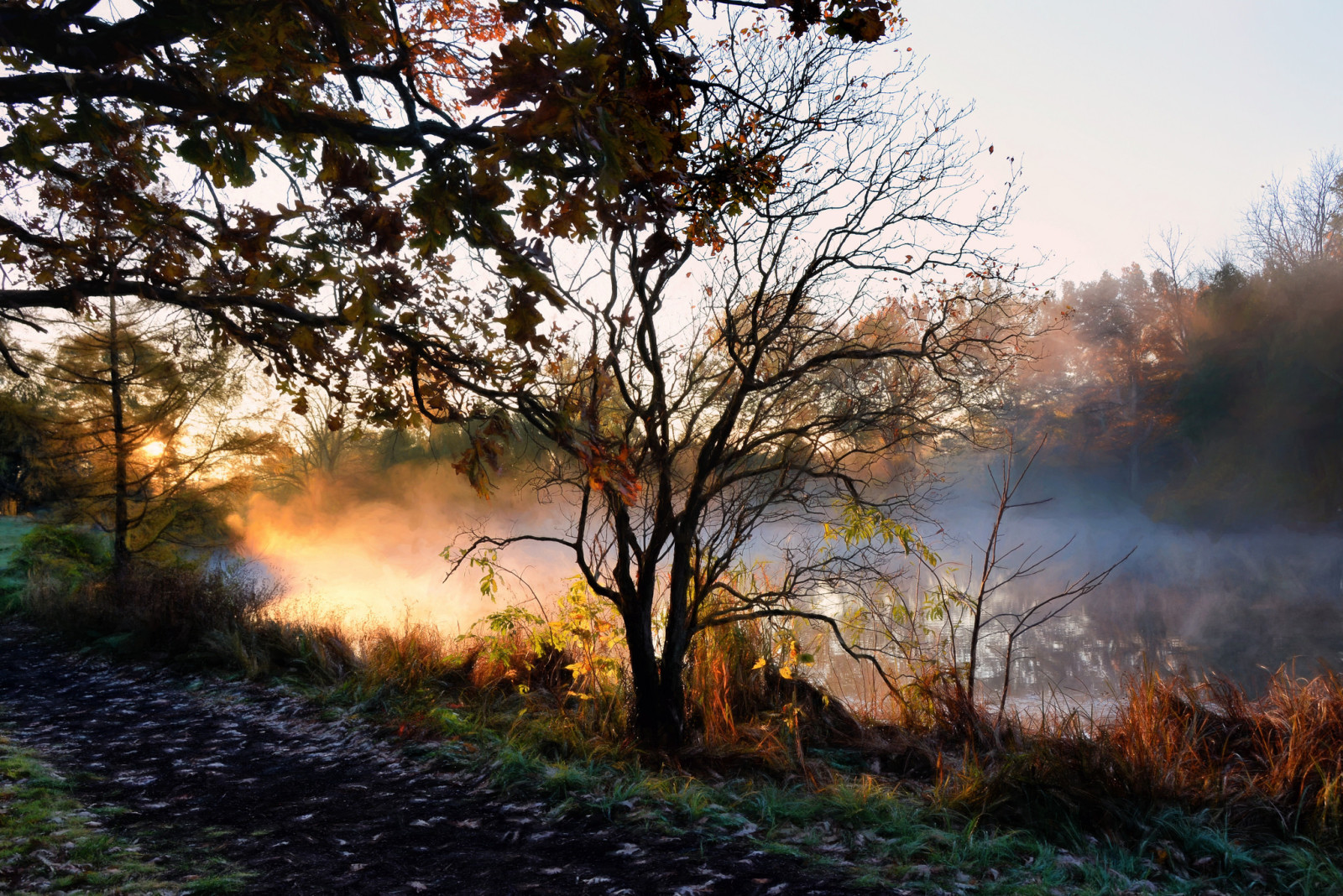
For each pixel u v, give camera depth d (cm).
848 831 472
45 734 741
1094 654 1147
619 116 255
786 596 709
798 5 281
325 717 755
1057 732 625
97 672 1068
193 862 430
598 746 617
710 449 640
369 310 268
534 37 238
